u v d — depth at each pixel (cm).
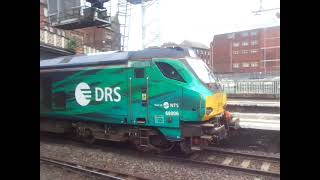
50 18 1933
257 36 5306
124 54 1092
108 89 1111
